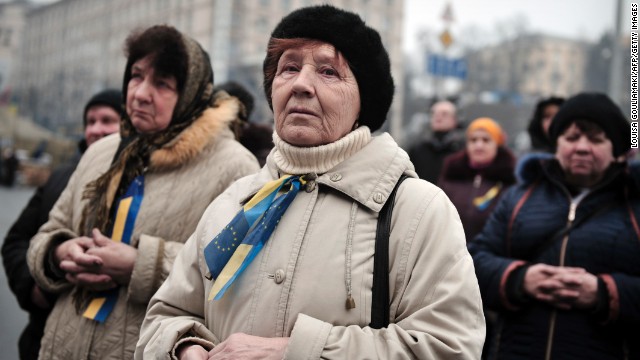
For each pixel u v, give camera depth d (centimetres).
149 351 151
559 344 229
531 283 236
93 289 208
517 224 256
